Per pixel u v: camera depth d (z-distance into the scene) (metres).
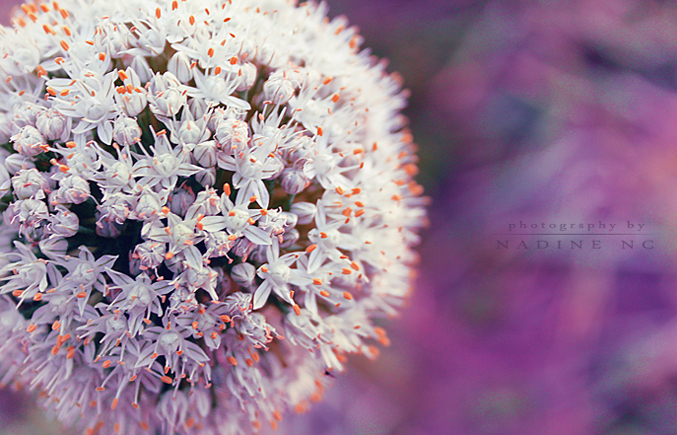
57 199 0.17
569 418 0.32
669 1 0.36
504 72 0.36
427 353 0.35
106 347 0.17
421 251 0.36
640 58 0.36
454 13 0.37
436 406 0.34
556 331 0.33
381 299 0.20
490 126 0.36
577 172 0.33
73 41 0.18
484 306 0.35
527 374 0.34
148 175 0.17
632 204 0.32
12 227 0.18
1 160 0.18
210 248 0.17
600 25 0.36
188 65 0.18
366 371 0.33
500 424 0.33
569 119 0.34
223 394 0.19
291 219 0.18
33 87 0.18
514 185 0.34
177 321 0.17
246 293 0.18
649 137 0.34
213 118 0.17
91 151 0.17
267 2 0.19
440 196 0.37
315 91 0.18
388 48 0.37
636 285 0.32
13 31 0.18
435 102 0.37
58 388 0.18
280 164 0.18
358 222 0.19
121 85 0.18
